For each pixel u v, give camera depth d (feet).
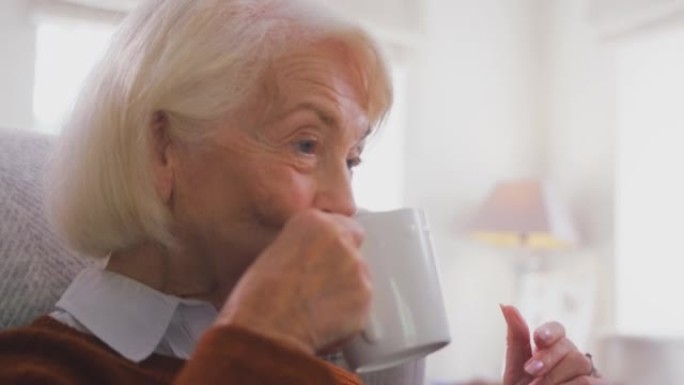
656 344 7.42
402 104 9.21
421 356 1.95
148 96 1.97
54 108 7.18
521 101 9.95
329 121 1.98
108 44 2.15
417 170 9.26
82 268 2.60
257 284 1.58
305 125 1.96
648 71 8.48
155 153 2.01
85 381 1.94
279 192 1.94
